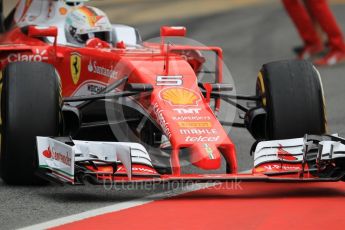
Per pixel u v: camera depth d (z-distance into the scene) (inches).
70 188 1182.9
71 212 1052.5
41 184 1205.7
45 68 1208.8
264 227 991.6
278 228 987.9
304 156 1109.1
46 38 1400.1
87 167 1109.7
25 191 1168.2
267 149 1144.8
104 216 1033.5
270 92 1224.2
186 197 1131.9
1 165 1199.6
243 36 2960.1
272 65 1243.2
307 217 1034.7
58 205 1087.0
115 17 3462.1
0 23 1492.4
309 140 1127.0
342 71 2321.6
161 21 3309.5
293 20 2554.1
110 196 1135.0
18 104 1182.9
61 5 1414.9
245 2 3917.3
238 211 1061.1
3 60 1352.1
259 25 3198.8
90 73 1301.7
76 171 1093.8
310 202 1109.1
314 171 1126.4
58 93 1202.0
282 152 1140.5
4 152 1188.5
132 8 3745.1
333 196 1143.0
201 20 3351.4
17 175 1192.2
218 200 1116.5
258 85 1263.5
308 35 2551.7
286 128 1213.7
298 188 1191.6
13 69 1200.2
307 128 1217.4
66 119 1220.5
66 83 1346.0
